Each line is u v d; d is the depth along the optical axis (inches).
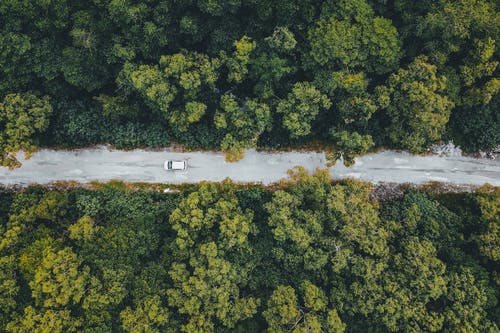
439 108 1748.3
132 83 1786.4
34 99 1798.7
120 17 1713.8
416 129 1820.9
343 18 1732.3
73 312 1716.3
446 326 1747.0
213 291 1697.8
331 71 1785.2
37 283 1653.5
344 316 1836.9
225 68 1904.5
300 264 1861.5
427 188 2059.5
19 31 1731.1
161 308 1722.4
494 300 1760.6
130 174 2004.2
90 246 1744.6
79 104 1961.1
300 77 1908.2
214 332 1785.2
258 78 1851.6
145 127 1983.3
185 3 1747.0
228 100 1801.2
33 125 1787.6
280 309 1700.3
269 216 1927.9
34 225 1840.6
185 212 1772.9
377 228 1803.6
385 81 1828.2
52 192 1865.2
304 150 2041.1
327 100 1790.1
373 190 2049.7
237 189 2015.3
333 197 1787.6
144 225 1876.2
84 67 1817.2
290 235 1742.1
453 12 1694.1
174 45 1868.8
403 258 1793.8
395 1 1765.5
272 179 2031.3
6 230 1770.4
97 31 1763.0
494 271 1813.5
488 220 1850.4
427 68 1737.2
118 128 1959.9
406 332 1721.2
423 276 1722.4
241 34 1836.9
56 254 1686.8
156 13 1726.1
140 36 1779.0
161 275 1795.0
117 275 1722.4
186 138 1982.0
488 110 1972.2
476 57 1785.2
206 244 1729.8
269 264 1879.9
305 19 1750.7
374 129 2004.2
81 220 1747.0
